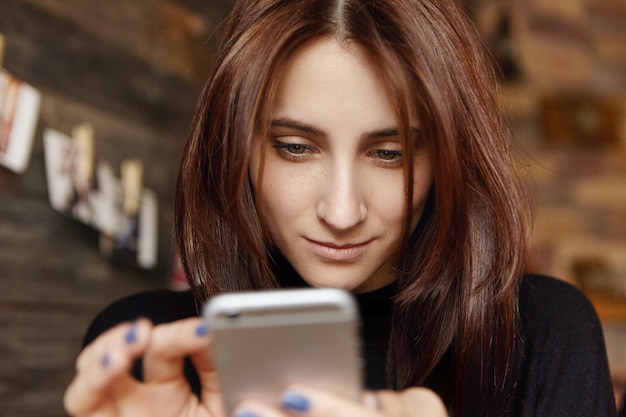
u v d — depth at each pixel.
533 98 4.67
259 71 1.00
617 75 4.71
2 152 1.80
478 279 1.14
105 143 2.29
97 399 0.75
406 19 1.02
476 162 1.12
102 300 2.24
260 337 0.71
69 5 2.16
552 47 4.71
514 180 1.15
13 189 1.88
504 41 4.63
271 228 1.11
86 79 2.22
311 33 0.99
